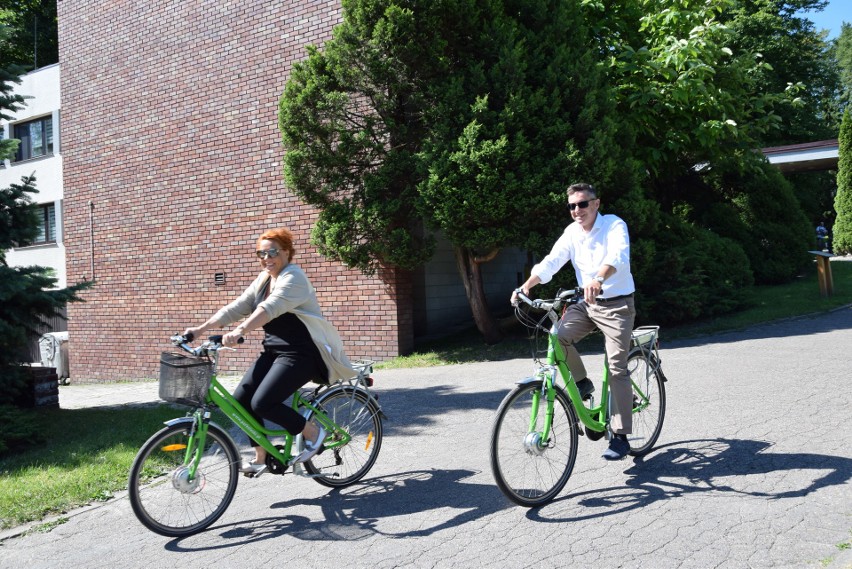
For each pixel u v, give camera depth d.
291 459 4.47
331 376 4.54
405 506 4.33
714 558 3.28
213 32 13.85
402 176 10.42
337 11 12.23
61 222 21.78
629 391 4.40
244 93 13.45
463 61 10.50
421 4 9.94
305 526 4.15
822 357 7.73
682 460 4.69
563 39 10.68
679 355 8.71
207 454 4.28
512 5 10.78
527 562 3.41
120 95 15.48
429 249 10.62
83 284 8.23
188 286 14.43
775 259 16.03
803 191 27.70
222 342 4.17
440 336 13.45
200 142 14.12
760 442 4.90
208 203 14.05
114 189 15.69
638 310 10.88
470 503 4.28
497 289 16.53
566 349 4.44
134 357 15.45
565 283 10.06
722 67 12.95
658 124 12.46
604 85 10.89
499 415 4.00
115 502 4.91
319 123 10.41
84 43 16.12
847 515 3.61
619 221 4.44
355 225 10.59
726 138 13.21
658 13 12.72
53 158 21.97
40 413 8.84
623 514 3.88
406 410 7.07
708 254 12.24
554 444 4.21
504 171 9.62
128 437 6.96
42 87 22.25
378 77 10.23
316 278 12.45
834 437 4.86
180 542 4.07
